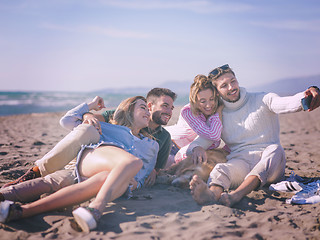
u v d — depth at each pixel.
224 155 3.32
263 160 2.90
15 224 2.03
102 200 2.04
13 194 2.27
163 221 2.13
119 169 2.16
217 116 3.27
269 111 3.17
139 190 2.94
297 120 12.14
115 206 2.45
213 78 3.23
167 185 3.18
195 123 3.33
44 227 2.04
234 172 2.87
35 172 2.59
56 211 2.28
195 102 3.25
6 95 44.03
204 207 2.41
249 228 2.06
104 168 2.27
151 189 3.02
